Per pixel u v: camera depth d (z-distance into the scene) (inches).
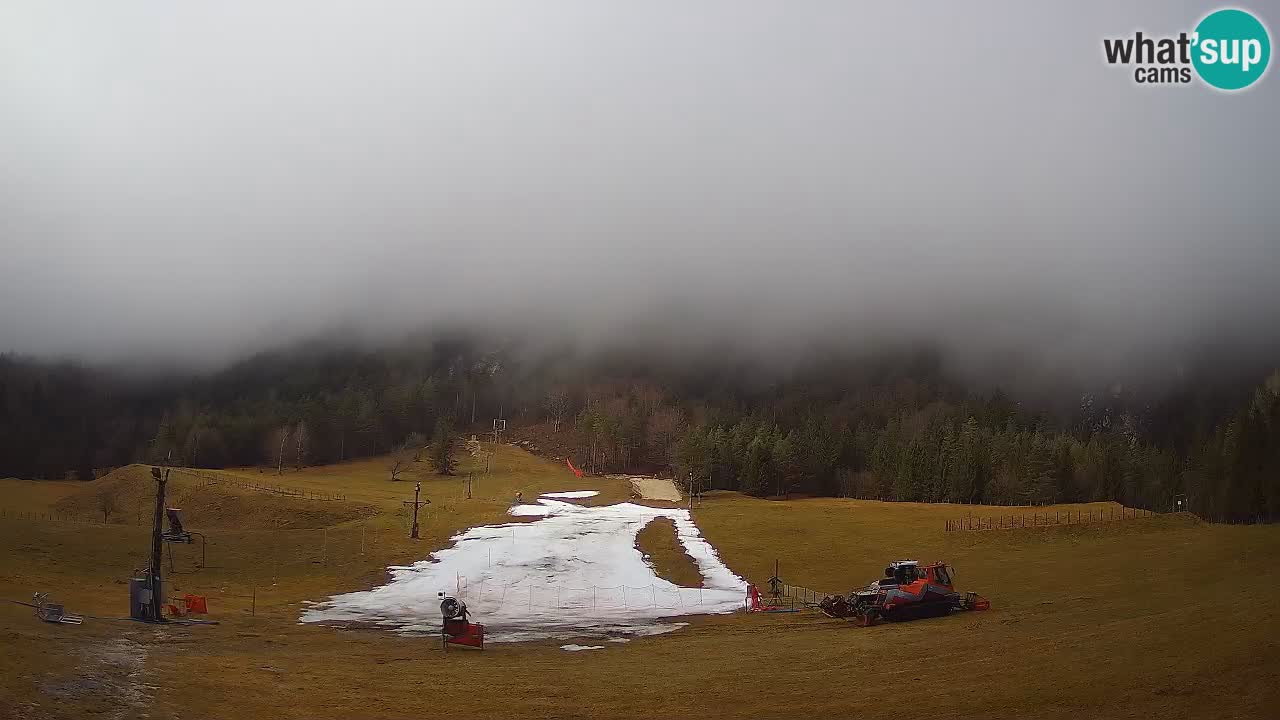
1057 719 783.1
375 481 6722.4
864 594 1699.1
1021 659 1048.8
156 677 976.9
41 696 818.2
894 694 949.8
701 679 1111.0
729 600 2209.6
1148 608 1341.0
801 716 888.3
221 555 2554.1
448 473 7337.6
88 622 1392.7
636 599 2239.2
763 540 3115.2
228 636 1450.5
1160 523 2699.3
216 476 5255.9
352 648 1427.2
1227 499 3511.3
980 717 822.5
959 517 3531.0
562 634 1658.5
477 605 2137.1
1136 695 820.0
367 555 2775.6
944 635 1347.2
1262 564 1774.1
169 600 1878.7
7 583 1803.6
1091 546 2532.0
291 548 2753.4
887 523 3334.2
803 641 1432.1
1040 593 1886.1
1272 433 3528.5
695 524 3577.8
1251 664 836.6
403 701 986.1
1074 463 5974.4
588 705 971.9
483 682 1107.3
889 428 7829.7
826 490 6776.6
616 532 3390.7
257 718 865.5
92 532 2549.2
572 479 6943.9
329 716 900.0
